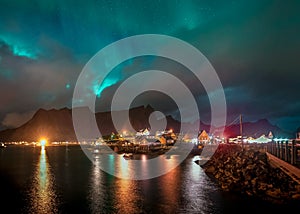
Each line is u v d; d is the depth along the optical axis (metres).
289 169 23.56
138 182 33.88
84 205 22.81
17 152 121.75
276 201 20.30
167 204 22.36
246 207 19.81
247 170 29.34
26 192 28.50
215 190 27.23
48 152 119.25
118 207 21.94
